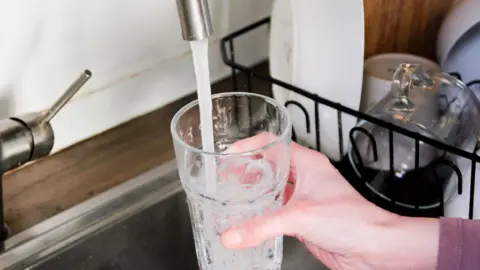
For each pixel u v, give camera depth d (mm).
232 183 489
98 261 604
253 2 819
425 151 635
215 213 500
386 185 647
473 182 553
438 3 803
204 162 471
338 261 563
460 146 627
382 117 646
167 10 726
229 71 832
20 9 592
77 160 687
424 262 527
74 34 646
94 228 593
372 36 776
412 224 521
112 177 663
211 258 530
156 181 648
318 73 640
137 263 637
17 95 626
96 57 679
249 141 531
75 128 696
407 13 792
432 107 646
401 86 642
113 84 711
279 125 504
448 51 726
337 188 534
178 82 782
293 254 667
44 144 546
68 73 660
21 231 586
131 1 683
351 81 642
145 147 710
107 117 724
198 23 403
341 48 625
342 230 514
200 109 470
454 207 603
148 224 629
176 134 479
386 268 544
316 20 617
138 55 721
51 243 574
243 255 524
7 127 526
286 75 707
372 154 652
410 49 836
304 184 541
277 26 711
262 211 501
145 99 755
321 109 653
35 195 637
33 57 622
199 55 448
